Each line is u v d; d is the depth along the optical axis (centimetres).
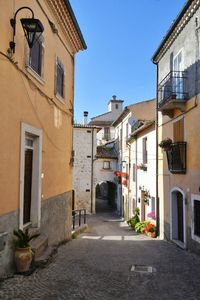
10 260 646
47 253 794
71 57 1321
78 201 3005
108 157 3161
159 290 607
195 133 1070
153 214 1605
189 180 1127
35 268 689
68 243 1173
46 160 955
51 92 999
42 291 559
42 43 891
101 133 4400
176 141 1269
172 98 1158
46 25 930
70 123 1324
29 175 863
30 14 786
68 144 1289
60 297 535
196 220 1064
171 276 716
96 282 633
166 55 1425
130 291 590
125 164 2697
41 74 891
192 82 1102
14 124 685
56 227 1088
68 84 1269
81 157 3033
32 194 873
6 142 640
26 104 763
